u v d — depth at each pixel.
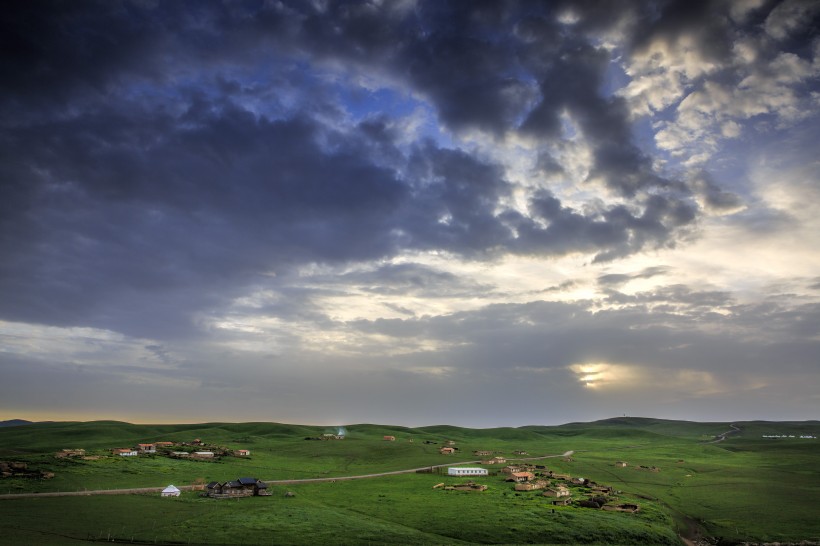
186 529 116.06
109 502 137.75
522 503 154.00
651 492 189.62
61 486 154.38
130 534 110.94
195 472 193.62
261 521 123.25
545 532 125.75
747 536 136.38
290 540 111.19
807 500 176.62
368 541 112.81
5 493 143.12
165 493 151.25
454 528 127.38
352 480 195.88
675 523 147.00
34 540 101.50
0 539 100.38
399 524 129.38
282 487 173.88
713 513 160.00
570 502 158.62
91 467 185.12
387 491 172.12
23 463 180.25
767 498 179.75
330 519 127.56
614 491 181.50
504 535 123.44
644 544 124.06
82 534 108.88
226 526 118.75
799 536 135.00
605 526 131.62
